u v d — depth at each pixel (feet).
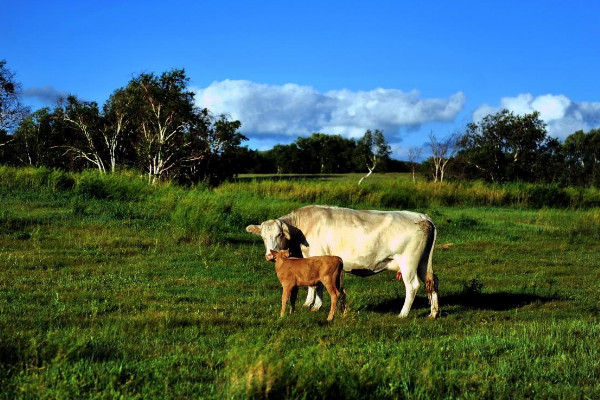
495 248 60.95
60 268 41.42
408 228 32.89
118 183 75.51
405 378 19.44
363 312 32.81
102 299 33.30
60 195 72.49
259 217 67.05
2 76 141.59
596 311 36.35
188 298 34.58
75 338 22.57
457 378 20.25
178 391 17.98
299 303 34.63
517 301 38.65
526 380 20.52
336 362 20.58
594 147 245.04
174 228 56.80
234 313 30.94
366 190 108.17
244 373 18.01
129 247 49.55
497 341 25.30
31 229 53.06
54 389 17.25
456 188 118.32
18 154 155.12
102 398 17.02
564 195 117.19
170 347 23.30
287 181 113.91
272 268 45.96
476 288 40.11
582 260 56.54
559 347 24.38
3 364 19.12
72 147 142.41
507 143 209.46
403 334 27.89
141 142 128.57
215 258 47.98
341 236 33.19
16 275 38.55
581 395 19.38
